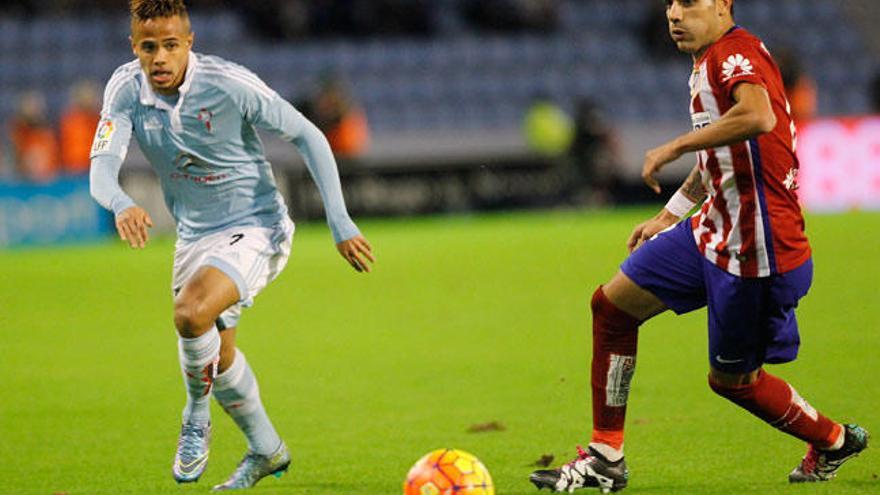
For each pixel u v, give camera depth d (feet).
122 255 226.58
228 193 67.05
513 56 343.46
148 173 258.57
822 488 62.90
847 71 347.15
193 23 337.93
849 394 87.81
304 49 338.54
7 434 84.74
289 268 193.98
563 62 343.67
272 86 328.49
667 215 66.03
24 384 104.53
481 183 288.30
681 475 66.85
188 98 64.54
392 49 342.03
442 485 55.88
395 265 192.24
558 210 290.35
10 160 294.87
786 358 61.41
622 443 63.72
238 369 66.64
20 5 348.79
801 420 62.49
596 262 185.98
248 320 140.26
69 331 135.54
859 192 274.36
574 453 74.13
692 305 62.39
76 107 278.26
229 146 66.03
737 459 70.28
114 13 349.82
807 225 234.17
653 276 61.72
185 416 65.16
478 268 183.83
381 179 281.13
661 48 343.87
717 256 59.57
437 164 285.43
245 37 341.62
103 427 86.79
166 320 142.61
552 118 297.94
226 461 75.56
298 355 115.85
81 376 107.76
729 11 59.57
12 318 146.82
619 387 63.00
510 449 75.77
